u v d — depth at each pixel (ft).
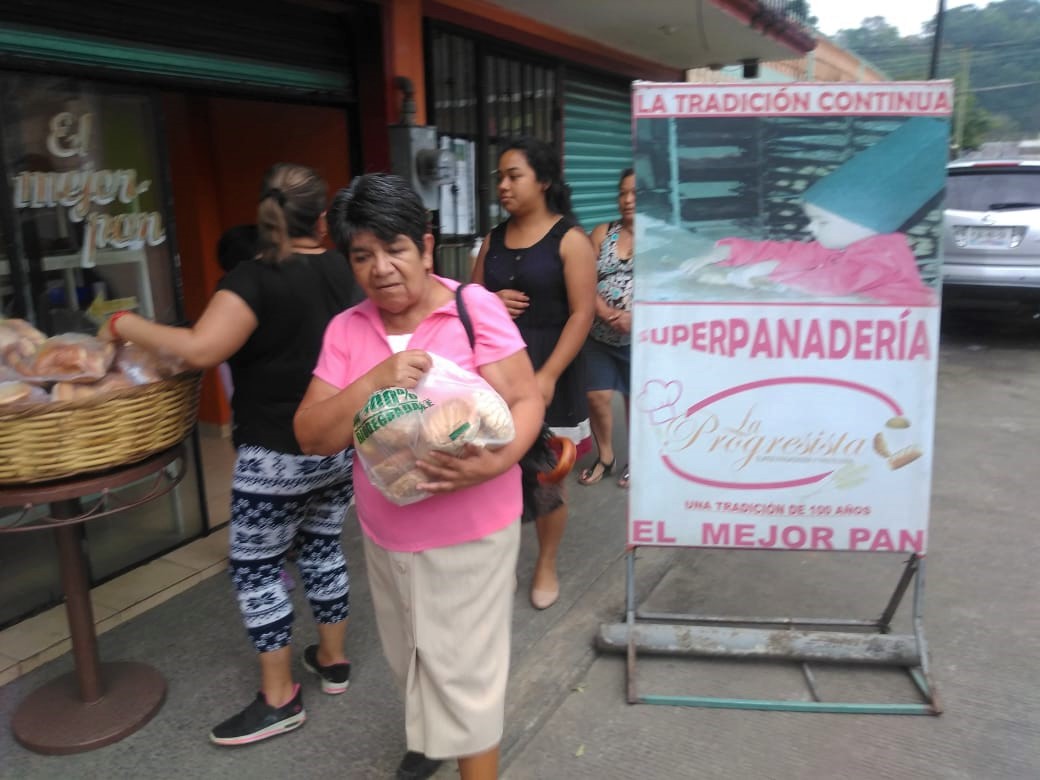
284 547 7.79
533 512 8.46
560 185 9.82
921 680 8.70
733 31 21.04
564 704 8.61
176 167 16.02
